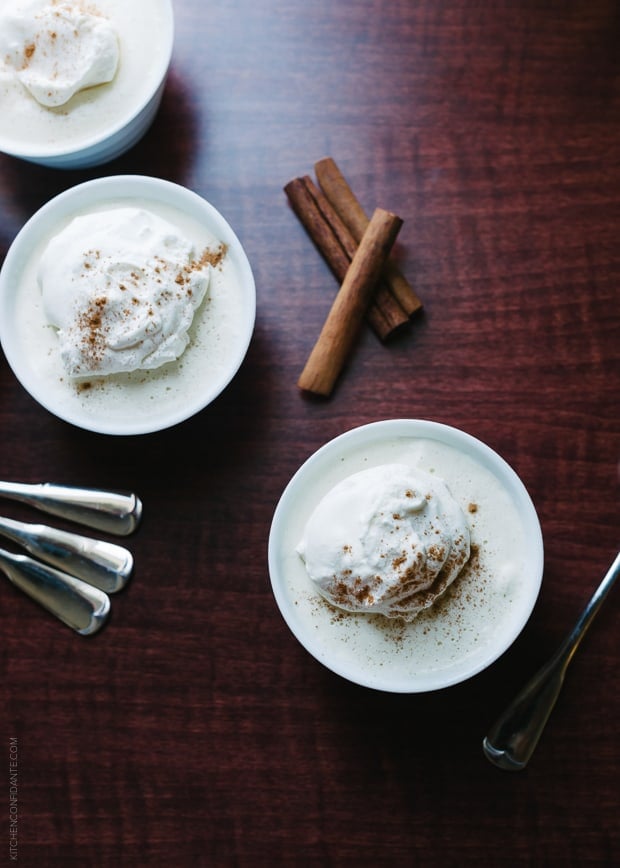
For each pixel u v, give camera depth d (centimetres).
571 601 48
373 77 51
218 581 48
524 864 47
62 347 47
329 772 48
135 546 49
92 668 48
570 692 47
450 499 45
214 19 51
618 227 49
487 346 49
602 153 50
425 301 49
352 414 49
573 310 49
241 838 48
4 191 51
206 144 51
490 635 45
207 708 48
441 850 47
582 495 48
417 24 51
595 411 48
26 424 50
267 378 49
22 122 49
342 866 47
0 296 48
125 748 48
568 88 50
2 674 49
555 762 47
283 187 50
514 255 49
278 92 51
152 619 49
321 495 46
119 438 49
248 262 48
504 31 50
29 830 48
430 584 45
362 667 45
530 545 45
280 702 48
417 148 50
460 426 49
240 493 49
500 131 50
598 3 50
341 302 48
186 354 48
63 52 48
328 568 44
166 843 48
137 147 51
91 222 47
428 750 47
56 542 49
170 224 48
